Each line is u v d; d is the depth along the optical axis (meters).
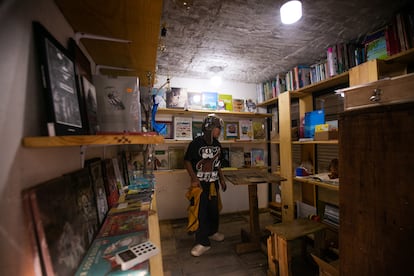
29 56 0.49
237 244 2.09
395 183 0.77
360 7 1.39
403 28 1.39
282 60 2.37
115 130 0.90
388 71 1.64
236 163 3.13
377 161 0.84
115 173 1.28
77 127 0.68
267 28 1.65
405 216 0.74
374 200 0.85
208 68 2.63
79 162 0.78
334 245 1.93
